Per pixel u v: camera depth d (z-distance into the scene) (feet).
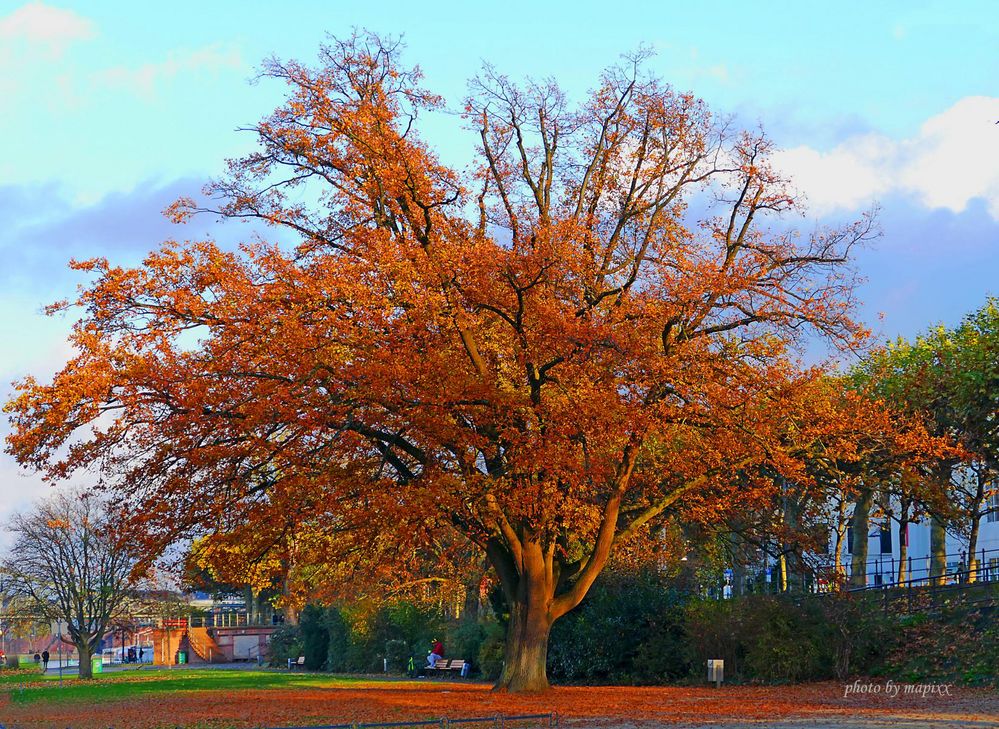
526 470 83.46
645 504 101.81
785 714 69.72
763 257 96.17
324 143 92.22
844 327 91.71
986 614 98.84
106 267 84.28
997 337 122.42
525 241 91.09
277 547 87.66
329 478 83.51
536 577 95.86
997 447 120.06
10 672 264.52
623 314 89.61
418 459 89.10
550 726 64.75
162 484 82.58
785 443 98.63
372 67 95.55
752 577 151.64
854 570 143.43
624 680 122.72
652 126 99.96
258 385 80.53
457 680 146.41
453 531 108.27
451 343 88.94
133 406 80.38
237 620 342.03
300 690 117.29
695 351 89.45
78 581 222.28
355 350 84.07
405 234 93.20
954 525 121.49
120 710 90.48
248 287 84.12
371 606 170.30
